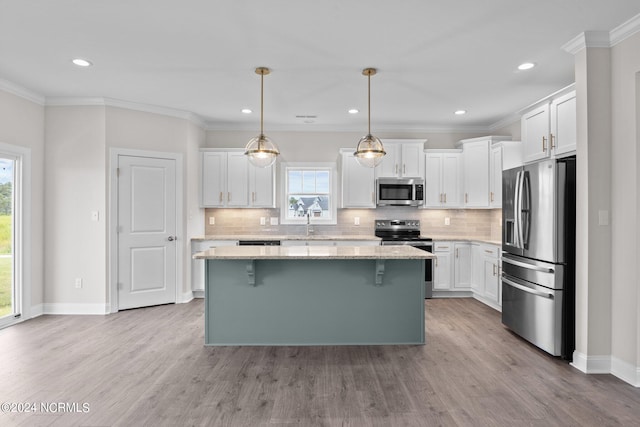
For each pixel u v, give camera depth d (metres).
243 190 5.41
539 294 3.17
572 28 2.72
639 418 2.19
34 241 4.20
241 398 2.41
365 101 4.48
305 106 4.69
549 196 3.09
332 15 2.56
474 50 3.10
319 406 2.32
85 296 4.37
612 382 2.65
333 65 3.41
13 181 4.02
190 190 5.07
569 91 3.17
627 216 2.66
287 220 5.70
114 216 4.42
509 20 2.62
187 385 2.59
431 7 2.46
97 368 2.86
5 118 3.82
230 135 5.68
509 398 2.42
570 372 2.82
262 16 2.57
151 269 4.70
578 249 2.88
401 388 2.56
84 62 3.34
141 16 2.56
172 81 3.81
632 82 2.62
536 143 3.65
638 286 2.60
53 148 4.34
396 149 5.43
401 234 5.71
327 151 5.74
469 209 5.76
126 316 4.27
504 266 3.83
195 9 2.48
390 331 3.42
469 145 5.34
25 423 2.12
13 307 4.04
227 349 3.28
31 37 2.87
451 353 3.20
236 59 3.28
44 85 3.92
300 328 3.41
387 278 3.42
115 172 4.43
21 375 2.74
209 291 3.38
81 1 2.38
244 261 3.37
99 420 2.15
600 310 2.80
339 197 5.72
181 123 4.94
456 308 4.67
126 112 4.51
